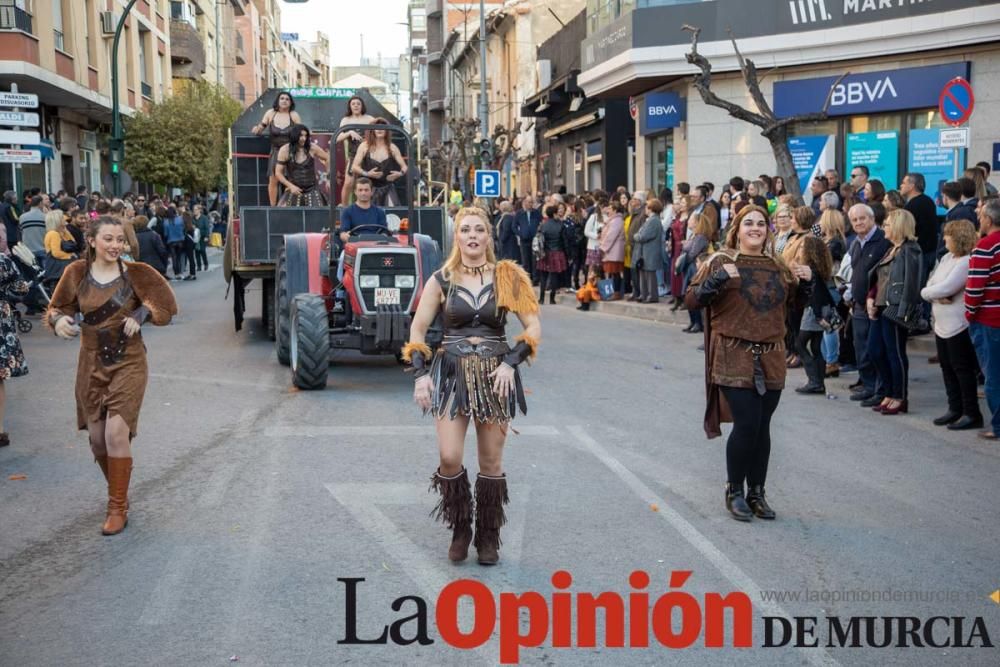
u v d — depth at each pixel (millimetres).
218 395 10477
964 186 11781
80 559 5707
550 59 36938
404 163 14648
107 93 33969
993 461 7945
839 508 6707
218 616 4922
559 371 12039
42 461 7891
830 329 10070
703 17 21078
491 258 5637
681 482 7277
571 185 36281
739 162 21484
